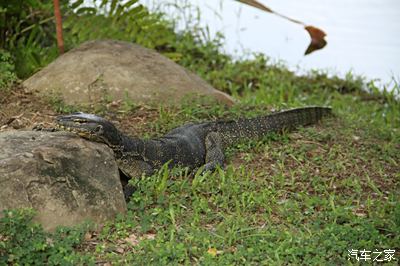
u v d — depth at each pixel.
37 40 15.25
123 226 8.06
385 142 12.30
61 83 12.38
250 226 8.46
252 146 11.51
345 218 8.73
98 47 13.27
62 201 7.93
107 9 15.92
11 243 7.28
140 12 14.84
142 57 13.25
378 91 17.83
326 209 9.07
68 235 7.68
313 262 7.53
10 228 7.26
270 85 17.34
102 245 7.70
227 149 11.23
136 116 11.80
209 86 13.44
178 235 8.03
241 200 9.09
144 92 12.46
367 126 13.09
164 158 10.02
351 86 18.09
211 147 10.94
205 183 9.45
